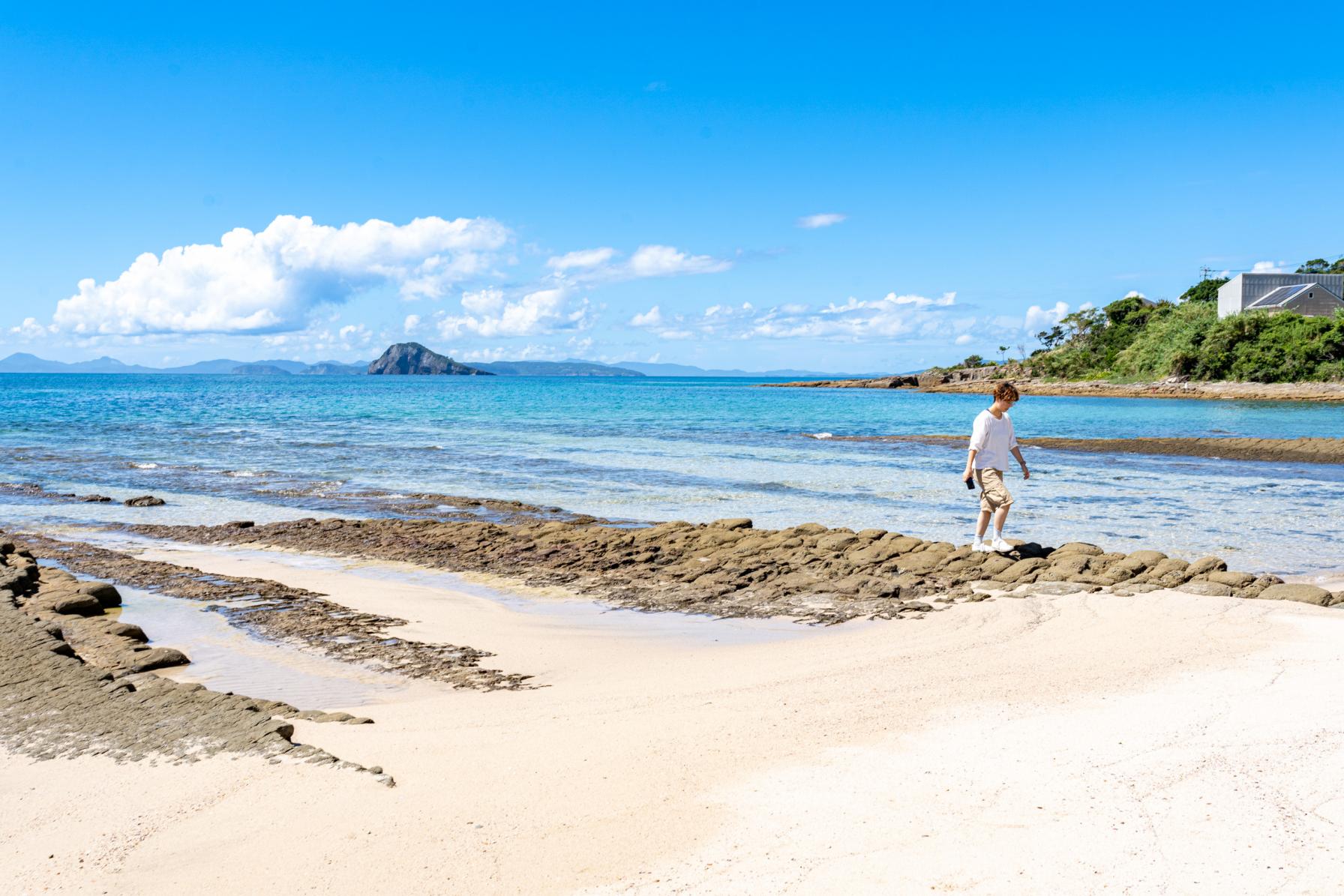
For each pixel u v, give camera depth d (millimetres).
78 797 4832
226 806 4602
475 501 17750
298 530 14508
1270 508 16469
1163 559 10453
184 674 7598
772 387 129875
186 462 25016
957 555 11188
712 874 3607
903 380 112812
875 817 4062
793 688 6371
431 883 3699
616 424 41625
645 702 6258
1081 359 97938
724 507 17141
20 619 8438
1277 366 73750
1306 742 4695
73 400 69750
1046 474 22078
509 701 6562
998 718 5410
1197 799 4051
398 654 8117
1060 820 3914
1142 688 5941
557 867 3771
